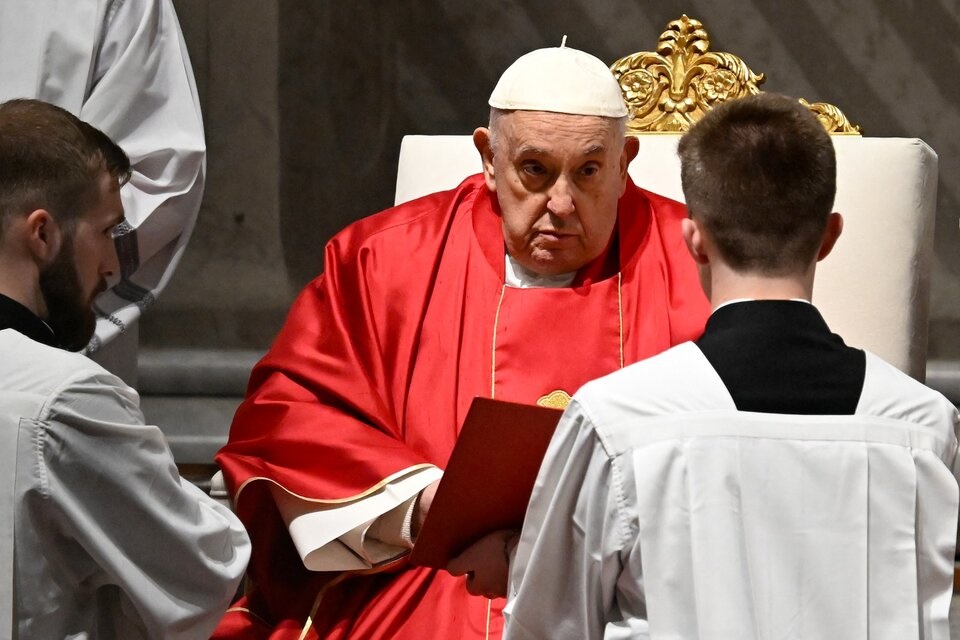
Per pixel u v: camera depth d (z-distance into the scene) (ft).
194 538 22.57
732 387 19.76
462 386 30.71
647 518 19.26
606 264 32.55
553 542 20.27
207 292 66.44
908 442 19.79
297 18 65.67
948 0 62.85
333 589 29.76
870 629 19.26
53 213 22.38
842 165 35.81
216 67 65.98
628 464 19.48
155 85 37.91
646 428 19.56
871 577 19.43
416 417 30.63
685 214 33.19
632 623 19.90
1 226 22.24
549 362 30.71
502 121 30.58
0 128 22.35
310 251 66.69
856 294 35.04
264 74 65.98
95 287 23.50
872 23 63.57
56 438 21.13
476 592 25.08
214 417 60.90
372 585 29.71
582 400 19.99
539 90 30.14
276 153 66.28
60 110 23.17
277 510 30.99
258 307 66.39
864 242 35.22
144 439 22.08
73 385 21.36
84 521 21.38
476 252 32.24
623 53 65.21
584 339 30.94
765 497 19.34
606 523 19.67
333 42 65.87
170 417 60.75
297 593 30.71
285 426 30.27
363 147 66.49
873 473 19.58
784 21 64.13
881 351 34.88
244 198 66.49
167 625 22.39
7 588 20.76
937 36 63.16
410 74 66.28
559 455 20.17
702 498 19.19
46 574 21.42
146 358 65.00
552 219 30.68
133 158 36.83
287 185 66.44
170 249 37.78
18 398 21.15
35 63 36.50
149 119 37.78
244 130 66.18
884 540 19.51
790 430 19.53
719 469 19.27
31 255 22.41
